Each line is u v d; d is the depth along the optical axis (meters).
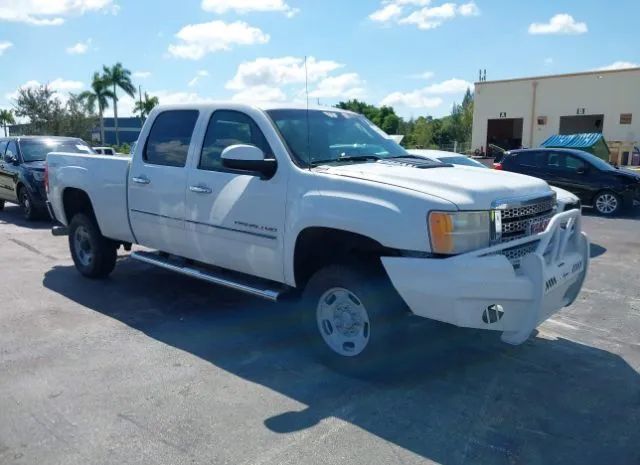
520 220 4.05
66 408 3.76
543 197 4.25
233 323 5.44
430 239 3.65
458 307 3.59
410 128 74.81
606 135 35.12
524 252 4.03
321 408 3.78
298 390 4.04
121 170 5.96
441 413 3.72
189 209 5.19
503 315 3.72
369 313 4.02
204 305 5.99
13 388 4.05
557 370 4.41
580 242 4.42
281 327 5.33
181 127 5.42
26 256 8.52
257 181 4.58
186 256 5.47
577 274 4.33
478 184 3.94
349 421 3.61
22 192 12.50
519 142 40.50
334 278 4.16
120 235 6.21
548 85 36.91
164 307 5.93
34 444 3.34
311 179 4.25
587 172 13.82
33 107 42.75
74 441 3.37
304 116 4.95
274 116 4.75
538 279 3.72
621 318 5.68
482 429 3.53
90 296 6.32
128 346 4.85
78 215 6.90
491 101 39.47
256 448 3.30
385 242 3.81
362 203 3.91
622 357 4.69
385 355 4.08
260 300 6.15
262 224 4.56
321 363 4.49
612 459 3.21
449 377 4.27
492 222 3.82
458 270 3.56
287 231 4.37
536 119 37.69
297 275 4.47
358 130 5.24
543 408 3.80
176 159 5.39
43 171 12.01
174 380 4.20
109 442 3.36
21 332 5.18
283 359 4.59
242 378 4.23
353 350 4.23
